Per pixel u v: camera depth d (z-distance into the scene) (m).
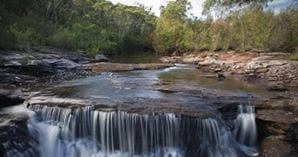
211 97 15.78
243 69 29.53
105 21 79.38
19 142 11.34
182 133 12.80
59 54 31.44
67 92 16.25
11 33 28.72
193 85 20.05
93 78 21.97
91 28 58.75
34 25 40.41
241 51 49.47
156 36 68.69
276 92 19.06
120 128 12.70
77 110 12.90
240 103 14.59
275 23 46.84
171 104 14.14
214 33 58.66
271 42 45.72
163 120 12.69
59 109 13.00
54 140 12.48
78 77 22.33
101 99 14.68
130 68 28.61
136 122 12.61
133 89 17.59
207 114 13.16
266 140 13.01
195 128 12.86
